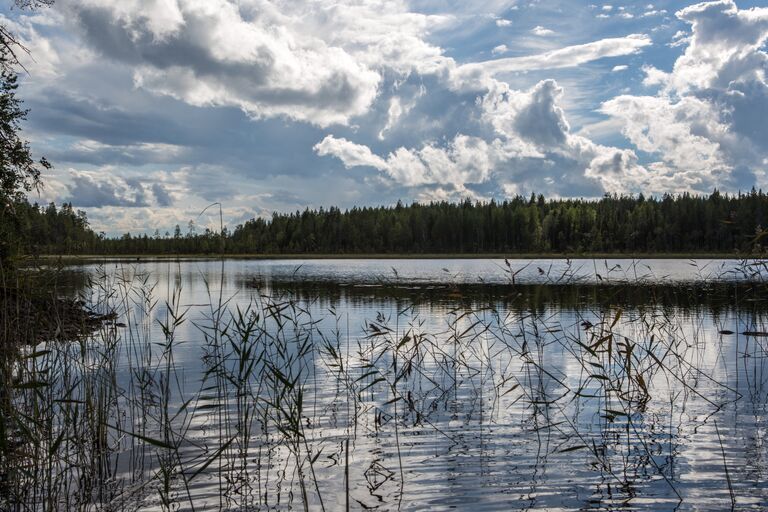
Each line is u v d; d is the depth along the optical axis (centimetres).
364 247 13625
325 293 3212
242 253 13175
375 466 705
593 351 969
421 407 989
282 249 13675
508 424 883
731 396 1033
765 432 814
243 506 594
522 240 12025
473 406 996
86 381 814
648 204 10756
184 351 1541
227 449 781
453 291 1266
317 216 14300
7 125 2030
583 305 2388
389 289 3484
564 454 737
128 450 780
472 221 12631
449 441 801
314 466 712
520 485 636
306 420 920
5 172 1986
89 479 680
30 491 643
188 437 834
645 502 589
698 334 1698
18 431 711
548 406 981
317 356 1452
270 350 1537
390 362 1385
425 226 13312
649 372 1239
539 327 1836
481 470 684
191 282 4366
